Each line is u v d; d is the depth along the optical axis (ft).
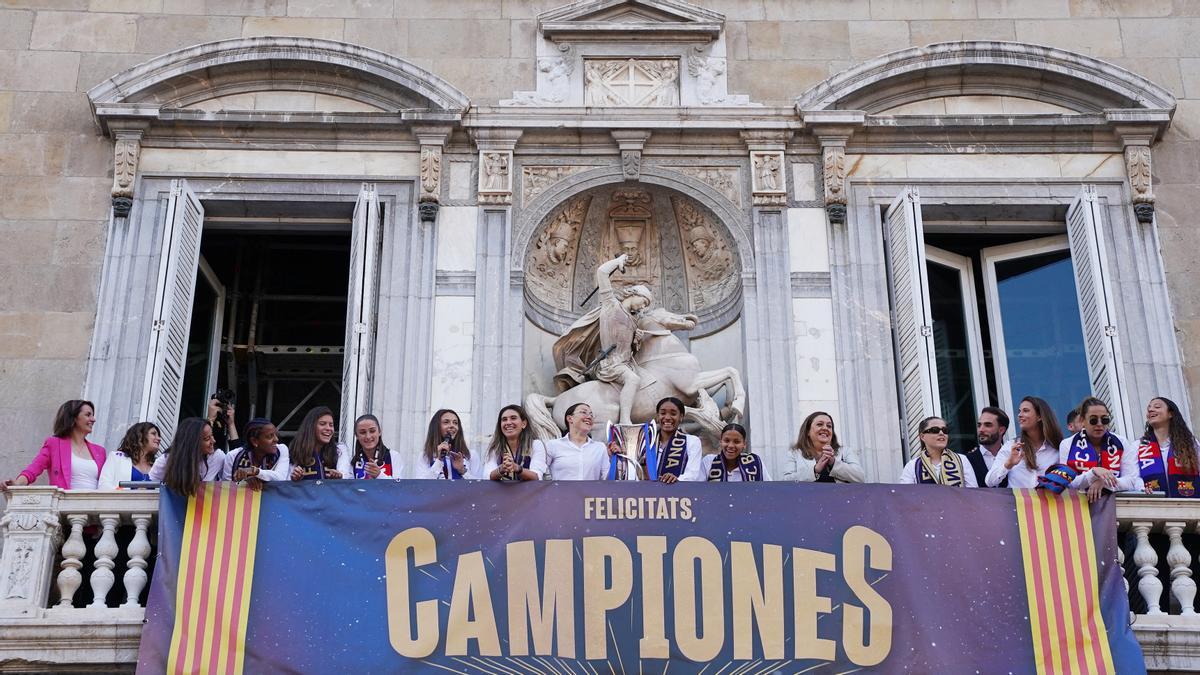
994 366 51.96
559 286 52.95
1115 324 48.24
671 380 49.60
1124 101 52.54
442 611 40.16
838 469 42.93
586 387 49.44
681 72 53.21
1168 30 54.44
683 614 40.24
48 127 51.78
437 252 50.39
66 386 48.29
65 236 50.24
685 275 53.16
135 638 40.37
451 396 48.44
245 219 51.80
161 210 50.75
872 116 52.16
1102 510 41.68
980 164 52.19
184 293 48.85
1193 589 41.47
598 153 52.16
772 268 50.49
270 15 53.72
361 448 44.06
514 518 41.06
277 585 40.29
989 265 53.21
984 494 41.81
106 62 52.90
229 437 47.34
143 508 41.88
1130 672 39.86
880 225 51.24
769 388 48.85
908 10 54.49
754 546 40.93
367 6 53.98
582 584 40.45
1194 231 51.29
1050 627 40.42
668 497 41.34
